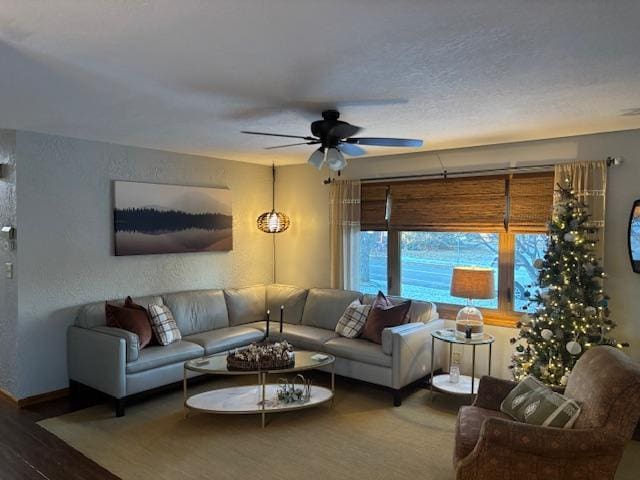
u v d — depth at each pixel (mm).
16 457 3352
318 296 5652
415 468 3219
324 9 1851
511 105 3277
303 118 3682
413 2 1793
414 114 3533
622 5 1811
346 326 5027
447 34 2090
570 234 3865
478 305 4984
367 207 5688
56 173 4469
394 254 5531
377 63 2453
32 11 1862
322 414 4125
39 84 2828
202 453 3406
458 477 2666
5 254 4379
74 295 4617
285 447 3508
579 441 2469
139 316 4473
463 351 5004
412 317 4945
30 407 4258
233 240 6109
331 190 5906
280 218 6215
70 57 2367
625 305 4094
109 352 4086
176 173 5457
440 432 3781
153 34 2088
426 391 4719
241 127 4047
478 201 4859
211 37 2119
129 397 4277
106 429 3795
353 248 5719
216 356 4305
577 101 3176
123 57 2365
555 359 3879
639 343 4035
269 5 1815
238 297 5777
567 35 2100
